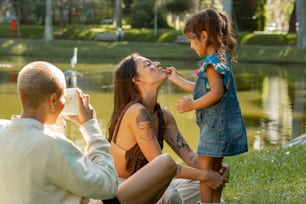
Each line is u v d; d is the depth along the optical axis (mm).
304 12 34250
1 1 52000
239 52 33219
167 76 4621
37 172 3199
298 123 12961
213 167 4754
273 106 15617
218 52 4715
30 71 3279
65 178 3242
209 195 4648
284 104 16016
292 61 31859
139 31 42375
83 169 3283
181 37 37844
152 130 4379
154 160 3695
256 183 6191
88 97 3621
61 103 3355
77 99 3562
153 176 3672
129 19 51531
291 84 21156
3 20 52062
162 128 4695
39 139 3213
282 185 6027
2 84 19250
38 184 3209
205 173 4555
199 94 4750
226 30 4793
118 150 4422
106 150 3541
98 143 3533
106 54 34688
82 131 3576
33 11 49625
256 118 13664
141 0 48500
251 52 33250
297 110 14922
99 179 3338
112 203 3619
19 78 3295
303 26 34062
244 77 23812
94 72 24109
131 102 4477
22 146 3213
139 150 4395
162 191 3748
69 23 49781
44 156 3199
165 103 15422
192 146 10156
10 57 33375
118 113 4551
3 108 14500
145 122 4348
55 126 3531
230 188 5992
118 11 47031
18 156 3203
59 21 48688
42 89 3260
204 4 46594
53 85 3287
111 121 4594
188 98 4715
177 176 4543
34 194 3205
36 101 3273
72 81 20359
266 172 6645
